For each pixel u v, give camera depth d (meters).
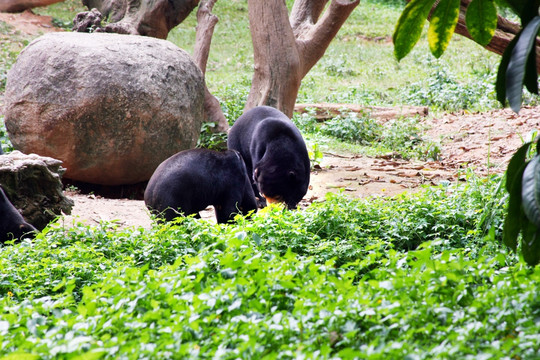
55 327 5.32
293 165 11.73
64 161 15.13
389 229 9.59
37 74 15.00
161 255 8.70
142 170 15.51
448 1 6.11
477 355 4.23
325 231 9.72
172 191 10.14
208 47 19.05
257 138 12.31
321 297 5.65
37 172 11.23
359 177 15.45
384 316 5.17
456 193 10.69
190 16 37.34
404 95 26.02
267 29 17.02
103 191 16.19
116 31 22.03
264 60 17.14
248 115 13.45
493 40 13.05
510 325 4.82
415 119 21.19
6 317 5.97
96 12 21.91
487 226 8.88
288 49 17.05
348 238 9.42
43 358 4.64
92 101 14.62
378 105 24.72
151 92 15.00
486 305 5.12
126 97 14.78
